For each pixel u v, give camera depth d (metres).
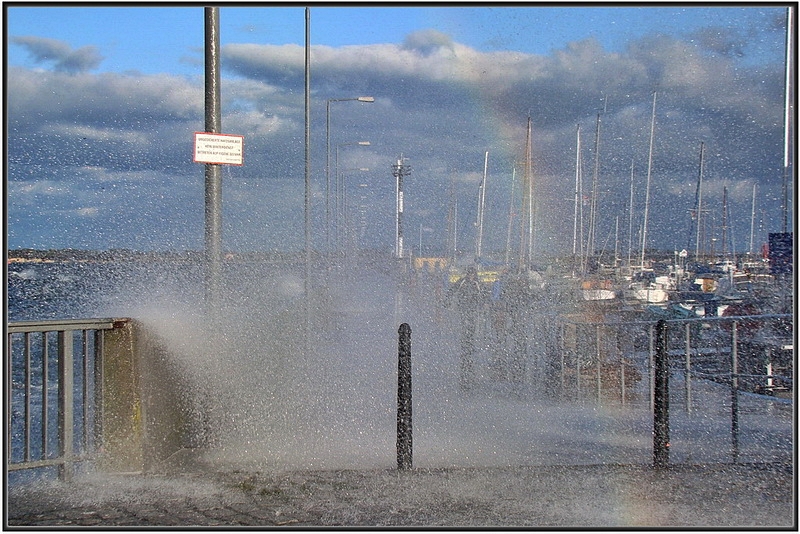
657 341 8.09
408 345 8.01
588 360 15.20
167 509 6.49
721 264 41.75
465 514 6.31
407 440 7.91
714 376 11.83
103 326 7.62
